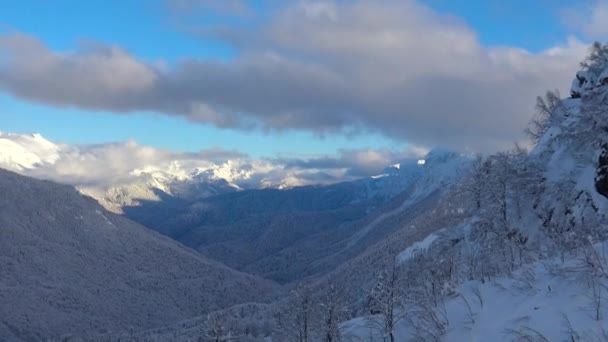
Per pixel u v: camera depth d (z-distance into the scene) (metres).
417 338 24.02
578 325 17.45
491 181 46.72
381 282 30.20
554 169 44.75
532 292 21.38
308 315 36.34
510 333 19.08
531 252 32.22
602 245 22.64
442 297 25.75
